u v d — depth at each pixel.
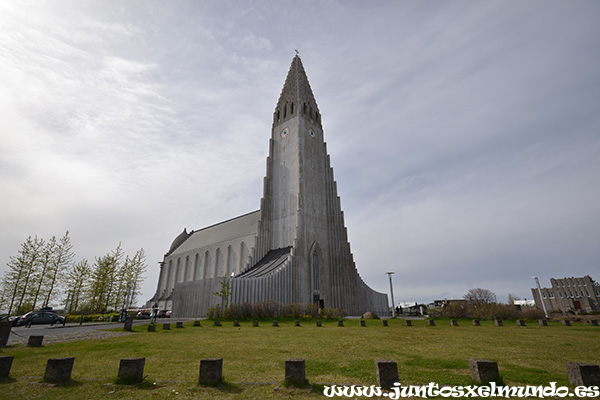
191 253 81.25
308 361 12.36
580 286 94.81
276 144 74.06
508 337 20.53
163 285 88.50
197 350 15.09
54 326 30.50
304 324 35.97
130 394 8.51
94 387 9.12
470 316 39.06
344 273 66.50
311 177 68.75
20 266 51.91
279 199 68.06
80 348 15.91
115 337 20.48
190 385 9.23
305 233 62.19
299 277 57.38
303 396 8.26
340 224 70.06
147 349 15.45
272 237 66.56
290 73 80.44
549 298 99.25
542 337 20.59
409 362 12.25
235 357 13.27
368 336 20.83
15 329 27.06
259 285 49.50
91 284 58.66
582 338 20.05
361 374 10.30
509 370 10.92
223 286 43.84
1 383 9.48
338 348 15.65
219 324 32.22
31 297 52.03
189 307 49.69
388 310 74.06
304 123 72.25
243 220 78.31
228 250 70.75
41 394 8.55
